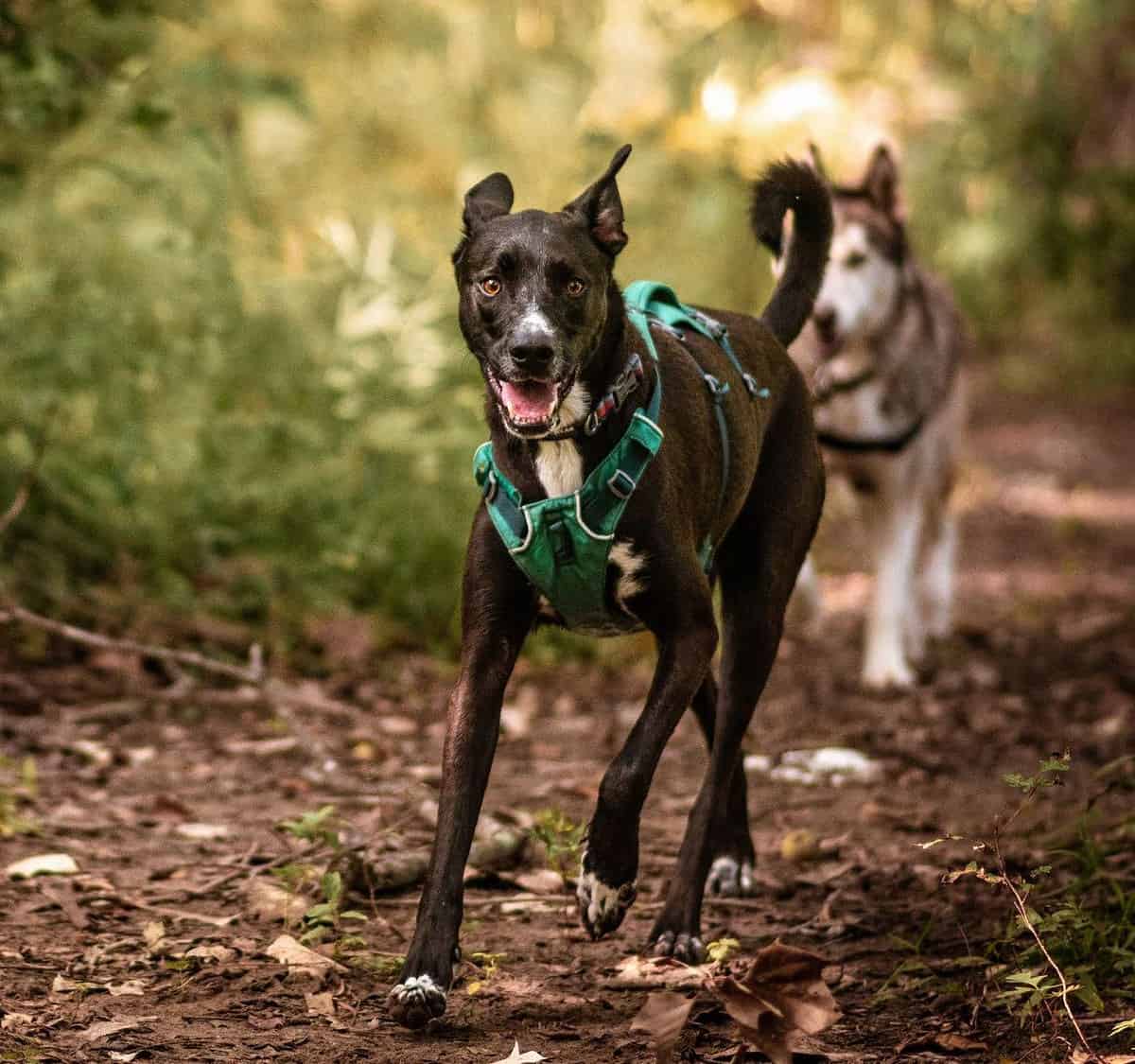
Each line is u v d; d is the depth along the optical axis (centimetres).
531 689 823
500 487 445
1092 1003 419
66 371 858
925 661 911
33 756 659
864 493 873
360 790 635
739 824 541
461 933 488
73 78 813
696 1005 436
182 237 980
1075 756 716
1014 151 2081
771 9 1945
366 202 1305
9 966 448
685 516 454
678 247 1353
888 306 842
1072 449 1662
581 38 1822
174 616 829
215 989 438
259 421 921
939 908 518
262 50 1524
